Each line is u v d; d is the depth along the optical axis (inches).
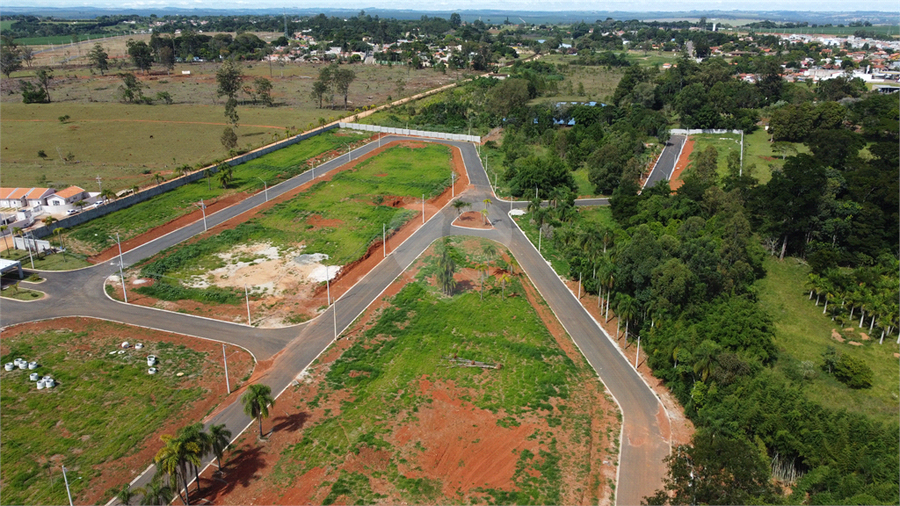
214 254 4702.3
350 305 3956.7
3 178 6269.7
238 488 2444.6
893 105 7637.8
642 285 3757.4
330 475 2516.0
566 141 7480.3
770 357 3398.1
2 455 2623.0
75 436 2758.4
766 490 2251.5
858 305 3836.1
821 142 5949.8
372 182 6451.8
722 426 2682.1
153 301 4001.0
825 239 4768.7
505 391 3110.2
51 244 4753.9
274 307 3929.6
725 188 5433.1
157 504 2240.4
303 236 5039.4
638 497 2427.4
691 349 3107.8
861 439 2554.1
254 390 2677.2
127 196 5659.5
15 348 3435.0
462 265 4377.5
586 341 3636.8
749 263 4424.2
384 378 3196.4
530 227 5324.8
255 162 7096.5
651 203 5191.9
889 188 4626.0
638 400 3093.0
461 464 2588.6
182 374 3225.9
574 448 2704.2
